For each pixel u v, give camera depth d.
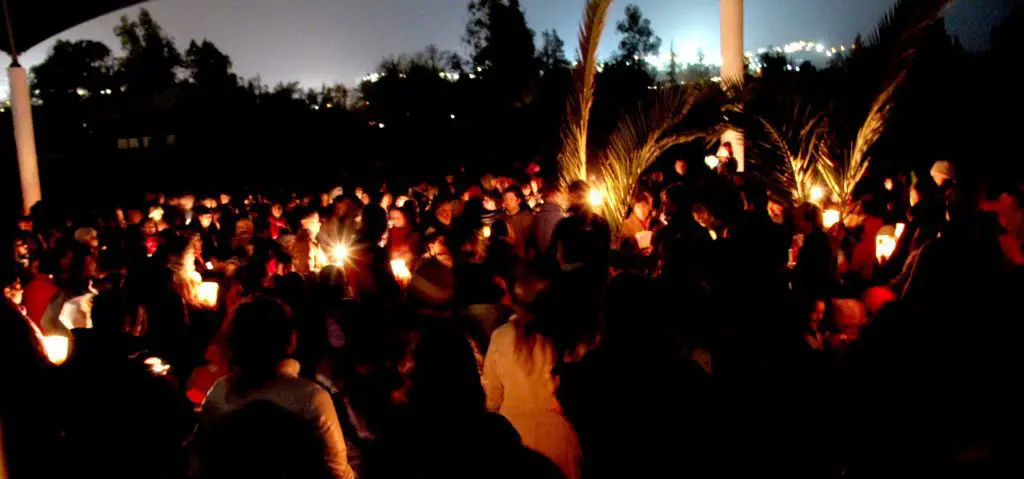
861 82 8.70
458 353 2.76
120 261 6.34
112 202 23.14
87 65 30.77
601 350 3.01
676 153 14.16
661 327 2.99
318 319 4.33
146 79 31.52
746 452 3.08
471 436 2.69
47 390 3.29
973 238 3.91
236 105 29.06
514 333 3.59
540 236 7.57
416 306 5.12
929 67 13.56
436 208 9.16
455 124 26.25
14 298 4.32
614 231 9.48
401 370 4.27
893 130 13.70
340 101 29.64
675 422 2.87
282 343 3.10
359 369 4.20
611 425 2.89
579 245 4.75
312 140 28.20
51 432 3.24
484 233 8.00
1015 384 3.14
